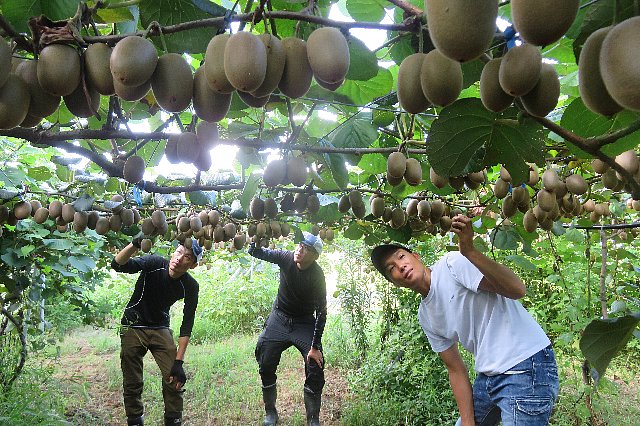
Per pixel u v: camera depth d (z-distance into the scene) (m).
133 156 1.54
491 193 2.77
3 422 2.93
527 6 0.61
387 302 4.98
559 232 2.91
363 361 4.84
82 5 0.90
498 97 0.80
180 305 8.84
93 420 4.01
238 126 2.04
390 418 3.76
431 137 1.14
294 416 4.15
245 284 7.89
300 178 1.56
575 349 3.52
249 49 0.82
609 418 3.50
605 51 0.59
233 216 3.24
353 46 1.18
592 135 1.12
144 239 3.38
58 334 5.47
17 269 3.25
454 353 2.60
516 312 2.30
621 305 3.10
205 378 5.05
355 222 3.58
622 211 3.18
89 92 0.90
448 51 0.63
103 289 8.30
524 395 2.16
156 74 0.90
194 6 1.15
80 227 2.58
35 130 1.18
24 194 2.66
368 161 2.28
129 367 3.71
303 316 3.99
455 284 2.34
